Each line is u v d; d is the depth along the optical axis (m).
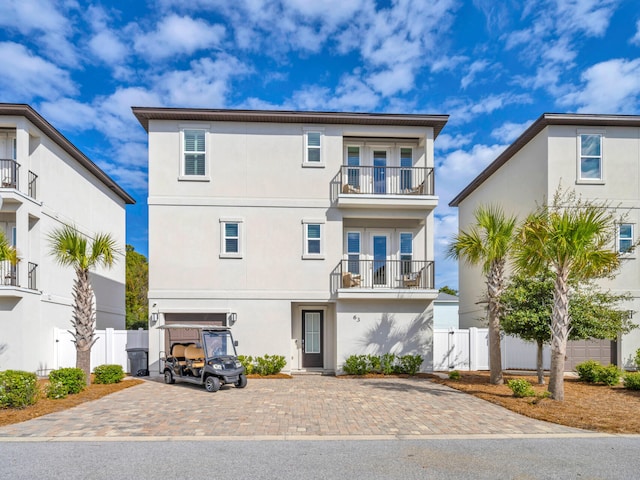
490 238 12.40
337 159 16.53
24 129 14.98
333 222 16.34
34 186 15.60
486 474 5.81
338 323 15.85
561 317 10.20
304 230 16.23
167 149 16.05
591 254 9.73
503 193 20.00
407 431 7.81
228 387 12.55
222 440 7.21
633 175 16.41
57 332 16.34
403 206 16.25
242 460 6.26
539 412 9.13
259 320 15.88
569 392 11.39
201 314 15.84
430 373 15.76
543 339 12.21
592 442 7.22
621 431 7.86
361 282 16.84
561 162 16.28
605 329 11.93
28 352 14.71
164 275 15.71
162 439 7.25
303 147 16.44
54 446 6.88
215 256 15.94
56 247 12.91
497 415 9.03
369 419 8.65
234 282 15.92
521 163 18.30
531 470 5.96
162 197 15.88
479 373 15.67
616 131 16.48
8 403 9.48
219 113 15.82
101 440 7.20
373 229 17.31
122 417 8.75
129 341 16.53
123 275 23.95
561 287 10.19
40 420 8.50
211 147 16.20
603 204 16.14
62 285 17.23
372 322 15.95
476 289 21.72
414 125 16.70
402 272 17.05
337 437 7.41
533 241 10.49
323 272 16.17
